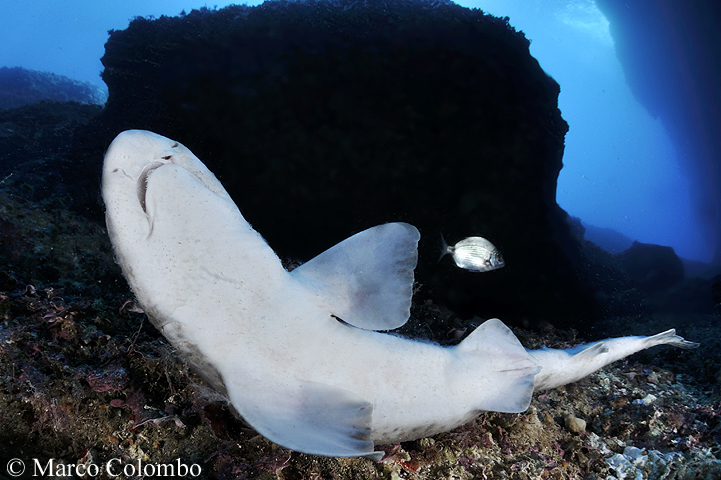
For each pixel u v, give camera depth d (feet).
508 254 4.49
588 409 2.90
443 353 2.07
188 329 1.66
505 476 2.15
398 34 4.13
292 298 1.74
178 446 1.91
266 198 4.23
